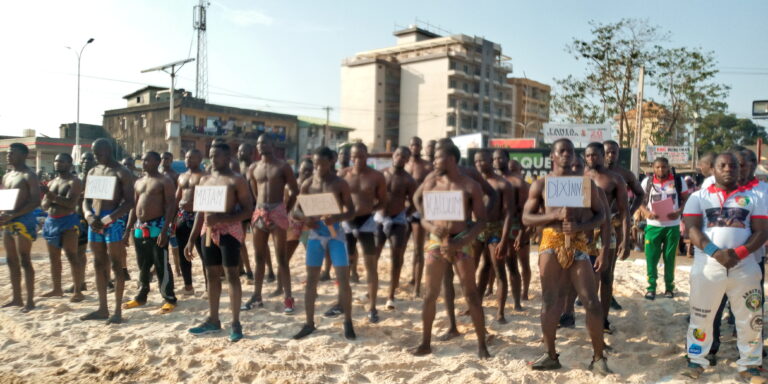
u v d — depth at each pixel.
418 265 7.75
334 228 5.89
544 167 14.32
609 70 28.00
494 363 5.05
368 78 67.12
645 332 6.10
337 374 4.83
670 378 4.78
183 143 43.09
